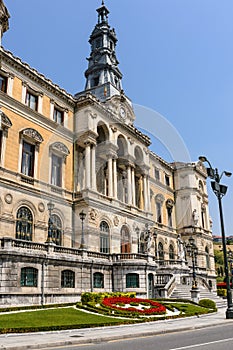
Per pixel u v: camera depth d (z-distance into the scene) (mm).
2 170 33844
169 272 46906
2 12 29859
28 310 25219
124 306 28234
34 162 37438
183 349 11406
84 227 24828
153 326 20359
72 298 31906
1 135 34844
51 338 15133
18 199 34312
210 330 18516
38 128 38625
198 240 62906
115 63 61594
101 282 36344
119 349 11945
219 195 28125
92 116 26172
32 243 29500
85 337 15320
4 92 36062
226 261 26672
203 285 50719
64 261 31859
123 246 38281
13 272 27203
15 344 13141
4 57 36156
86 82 60156
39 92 39875
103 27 62406
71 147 29625
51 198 29281
